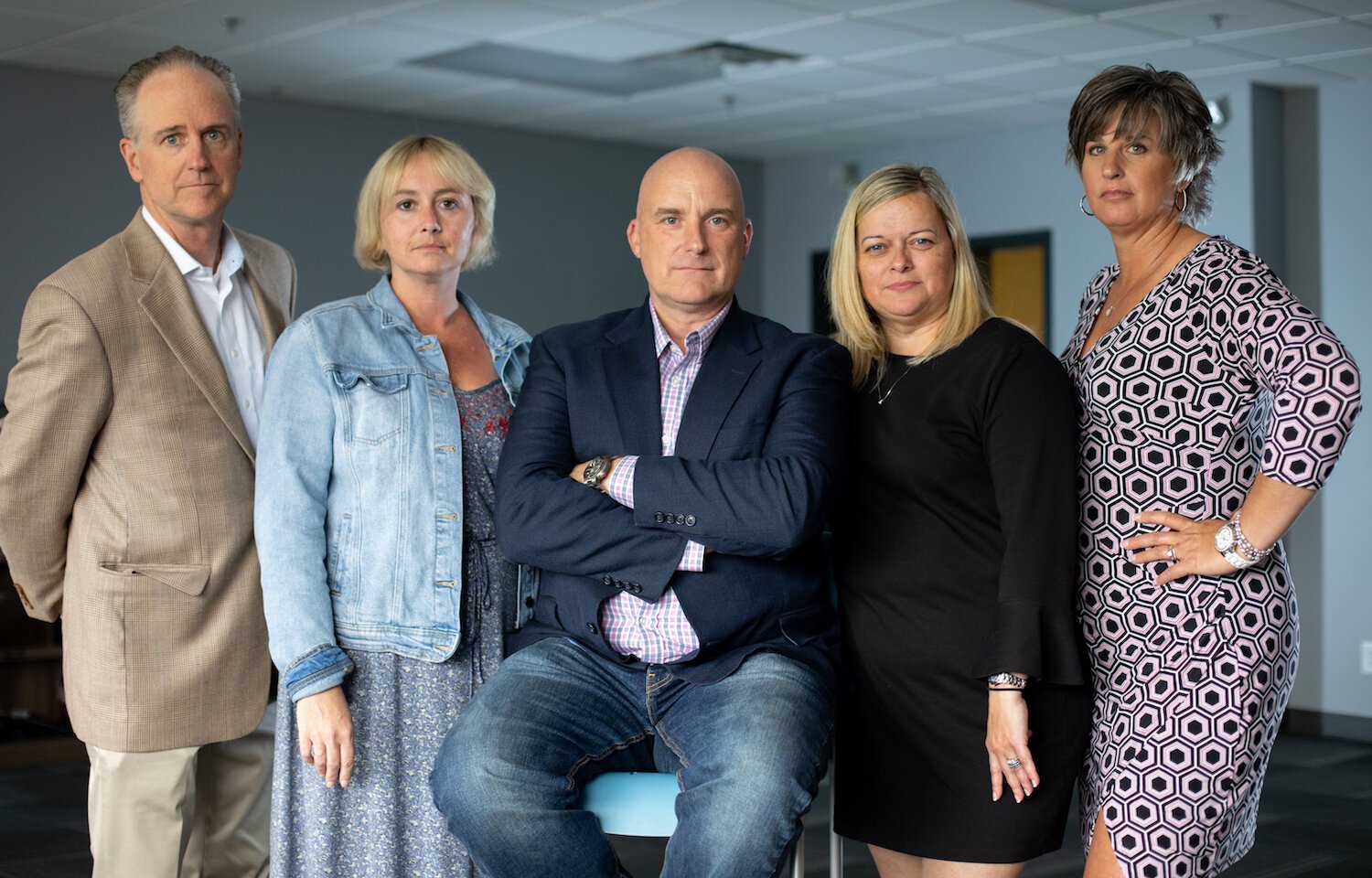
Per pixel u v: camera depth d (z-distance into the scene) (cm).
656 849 468
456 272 258
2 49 654
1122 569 230
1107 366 233
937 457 233
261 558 236
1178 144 232
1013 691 223
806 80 725
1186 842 223
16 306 689
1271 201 735
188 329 253
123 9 587
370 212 255
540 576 253
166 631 247
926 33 627
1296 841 484
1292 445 213
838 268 244
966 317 238
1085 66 693
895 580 237
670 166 232
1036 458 225
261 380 271
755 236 1005
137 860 248
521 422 237
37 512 245
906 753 236
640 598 227
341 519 241
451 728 229
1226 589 223
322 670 230
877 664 238
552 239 900
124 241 254
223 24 611
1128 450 230
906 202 236
